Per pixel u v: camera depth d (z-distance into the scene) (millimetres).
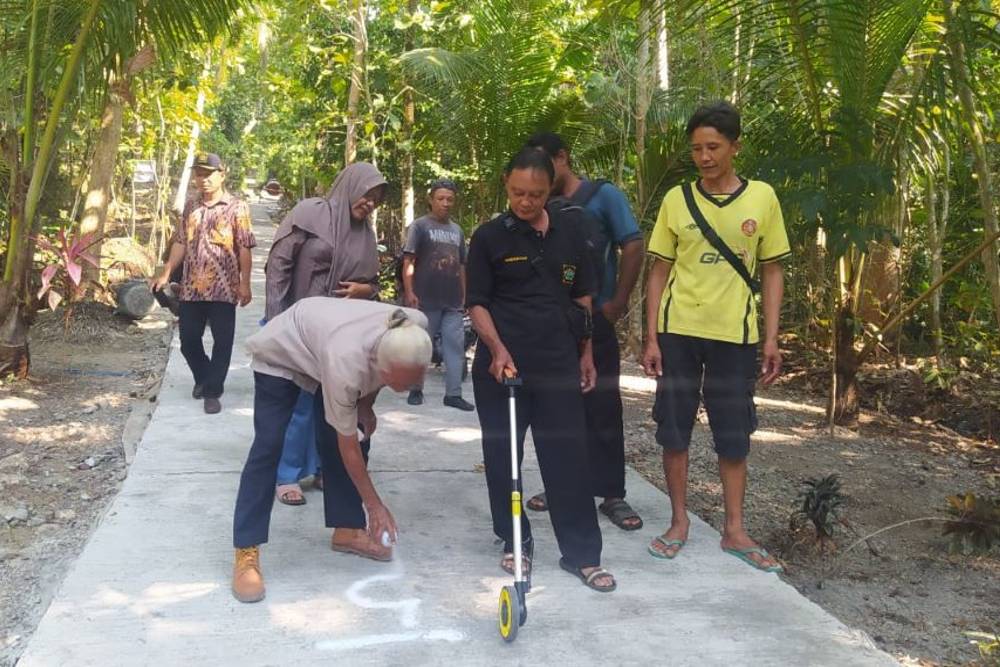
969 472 6512
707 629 3596
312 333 3588
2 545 4570
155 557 4090
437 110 11039
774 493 5832
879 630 4035
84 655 3254
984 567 4801
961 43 6035
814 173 6027
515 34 9586
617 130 9109
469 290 3885
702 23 6625
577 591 3891
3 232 9672
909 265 9352
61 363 8945
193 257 6617
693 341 4246
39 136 8516
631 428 7191
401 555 4219
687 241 4203
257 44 14703
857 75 6258
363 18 12445
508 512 4000
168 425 6320
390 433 6395
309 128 15875
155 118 15484
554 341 3838
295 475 4863
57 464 5824
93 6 7242
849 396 7523
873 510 5605
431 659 3307
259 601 3697
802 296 10312
